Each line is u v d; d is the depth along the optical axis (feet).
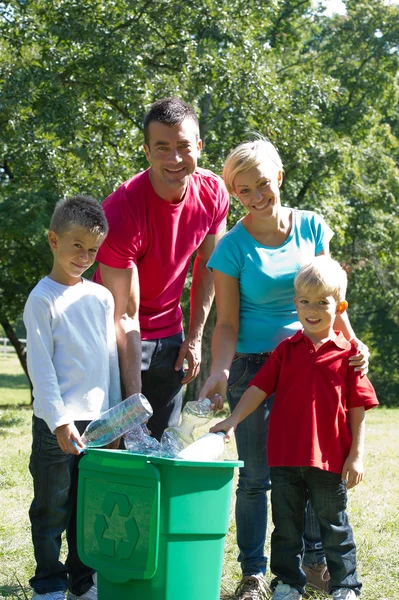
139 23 49.98
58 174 46.65
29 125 45.80
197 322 14.08
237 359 12.67
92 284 11.91
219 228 13.85
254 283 12.23
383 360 98.78
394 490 21.54
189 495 9.34
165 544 9.27
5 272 62.80
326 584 12.59
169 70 51.21
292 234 12.46
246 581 12.26
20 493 19.92
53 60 47.83
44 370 11.05
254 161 11.78
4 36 47.65
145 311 13.35
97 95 48.70
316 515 12.03
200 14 50.85
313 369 11.30
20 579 12.96
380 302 95.50
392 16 74.90
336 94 64.18
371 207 72.23
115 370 11.96
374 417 56.49
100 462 9.76
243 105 51.88
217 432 11.10
